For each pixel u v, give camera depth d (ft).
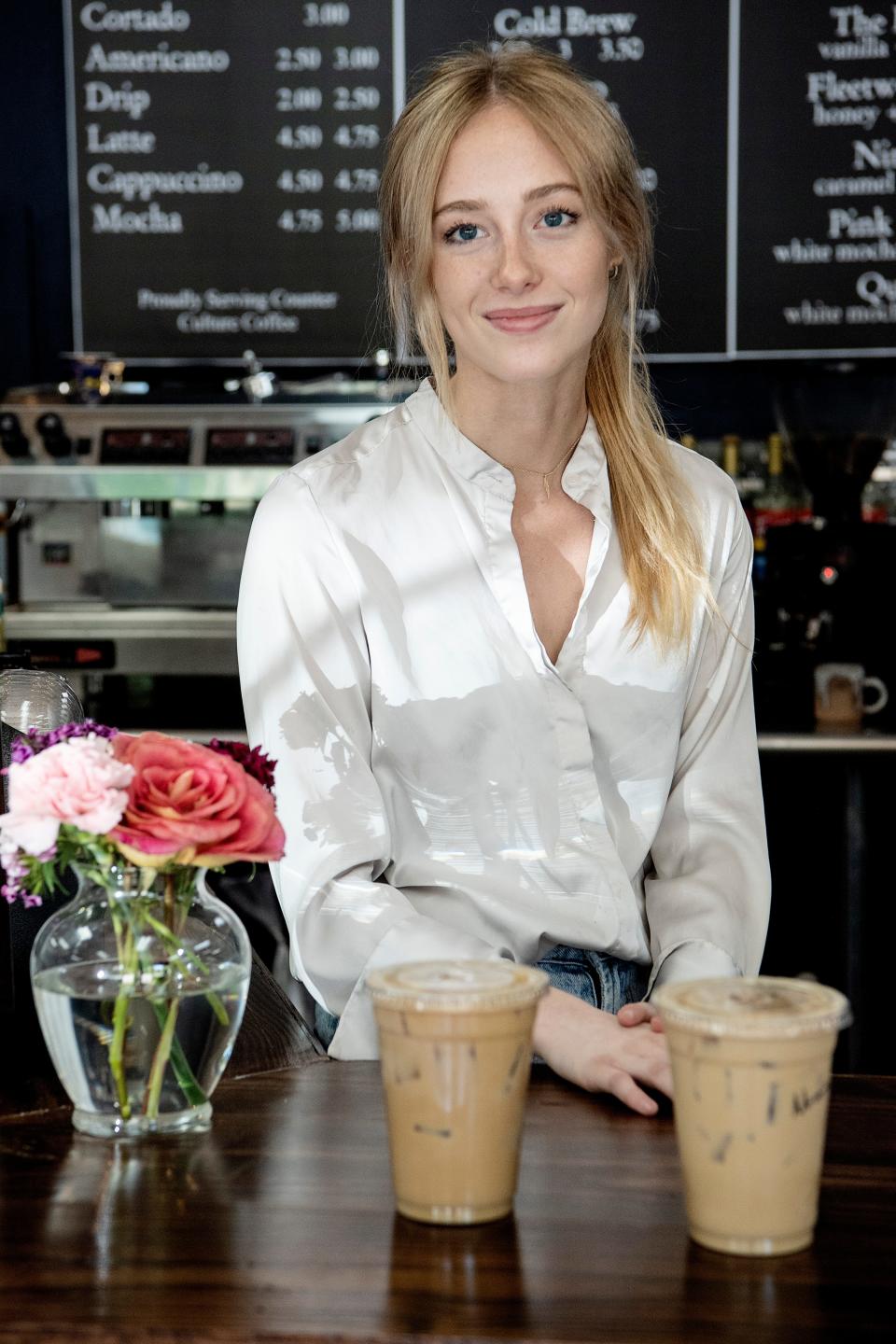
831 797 10.66
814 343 13.00
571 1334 2.31
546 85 4.33
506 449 4.73
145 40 12.96
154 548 11.94
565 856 4.69
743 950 4.59
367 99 12.92
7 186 13.46
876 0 12.68
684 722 5.08
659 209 12.95
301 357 13.19
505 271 4.30
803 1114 2.57
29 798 2.99
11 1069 3.76
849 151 12.82
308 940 4.30
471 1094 2.68
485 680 4.71
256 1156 3.07
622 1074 3.43
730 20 12.73
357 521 4.71
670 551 4.76
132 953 3.15
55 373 13.60
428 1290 2.46
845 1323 2.35
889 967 10.64
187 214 13.11
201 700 12.30
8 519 12.08
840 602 11.18
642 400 5.04
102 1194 2.88
